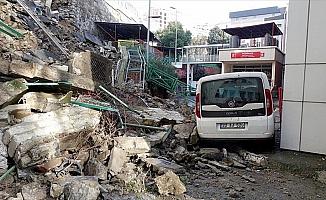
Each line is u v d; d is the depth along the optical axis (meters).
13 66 5.79
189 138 7.38
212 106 6.99
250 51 26.66
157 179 4.54
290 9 6.92
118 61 15.64
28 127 4.80
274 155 6.70
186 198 4.35
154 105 12.60
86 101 6.98
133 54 17.16
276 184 5.21
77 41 15.59
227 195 4.61
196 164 6.08
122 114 7.80
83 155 5.16
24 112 5.47
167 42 40.78
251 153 6.71
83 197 3.77
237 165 6.20
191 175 5.50
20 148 4.34
